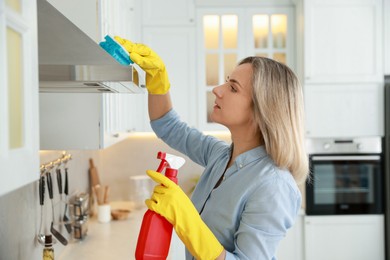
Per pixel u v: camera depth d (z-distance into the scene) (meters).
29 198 1.99
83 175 3.21
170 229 1.40
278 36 3.61
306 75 3.43
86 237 2.69
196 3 3.53
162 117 1.85
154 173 1.38
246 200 1.47
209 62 3.59
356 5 3.43
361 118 3.47
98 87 1.37
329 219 3.48
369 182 3.50
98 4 1.81
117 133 2.38
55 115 1.95
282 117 1.46
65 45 1.15
